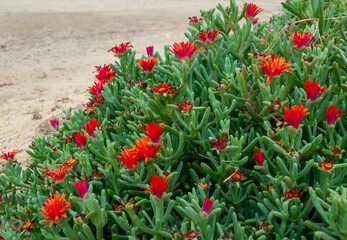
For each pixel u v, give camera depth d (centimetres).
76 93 580
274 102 184
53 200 166
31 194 228
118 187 201
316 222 181
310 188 151
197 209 156
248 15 244
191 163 224
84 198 168
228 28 279
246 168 210
